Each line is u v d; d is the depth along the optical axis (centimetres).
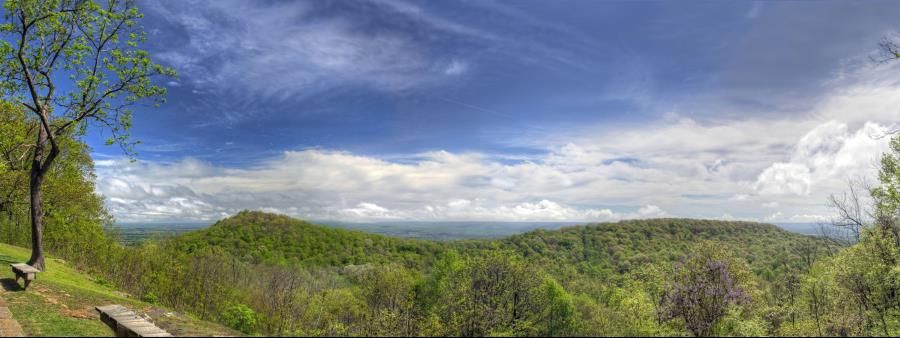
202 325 1176
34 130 2820
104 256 2781
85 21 2064
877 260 1574
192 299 2358
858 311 1549
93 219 3538
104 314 1179
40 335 1012
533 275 1689
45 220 3070
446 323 1455
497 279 1622
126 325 1023
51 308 1315
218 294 2386
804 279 1777
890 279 1527
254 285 3025
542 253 5128
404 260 5881
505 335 1301
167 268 2552
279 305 1895
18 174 2750
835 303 1606
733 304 1265
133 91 2177
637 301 1368
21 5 1844
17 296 1433
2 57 1888
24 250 2828
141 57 2167
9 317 1160
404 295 2056
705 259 1373
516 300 1580
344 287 3356
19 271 1571
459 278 1686
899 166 1888
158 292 2295
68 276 2109
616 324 1358
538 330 1437
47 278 1827
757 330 1205
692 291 1262
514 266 1664
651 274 1494
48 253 3047
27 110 2850
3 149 2231
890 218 1656
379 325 1458
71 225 3005
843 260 1659
